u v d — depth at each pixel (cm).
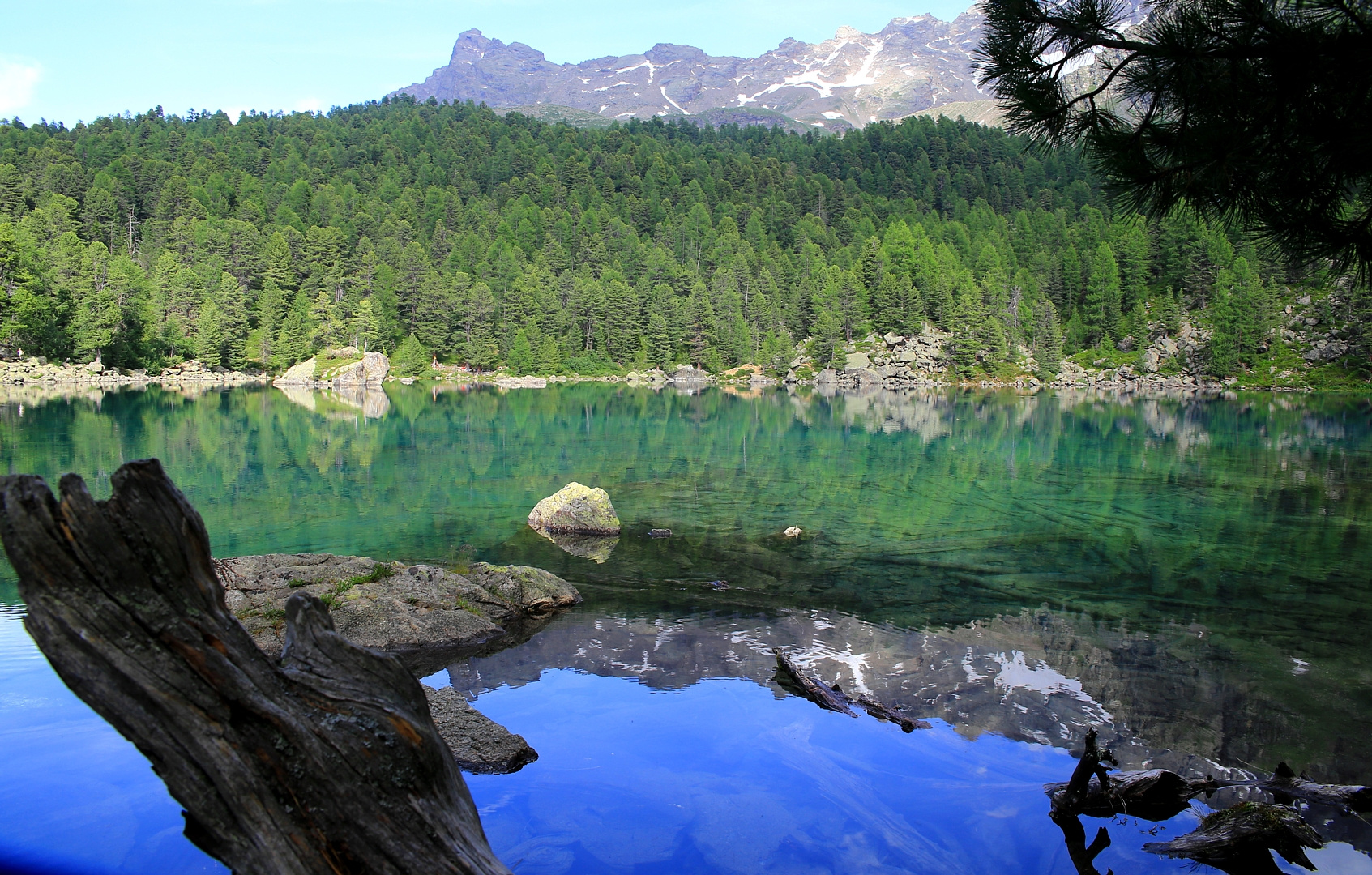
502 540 1931
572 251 17638
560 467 3241
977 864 641
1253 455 3838
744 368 14050
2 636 1110
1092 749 712
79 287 9938
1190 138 544
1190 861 645
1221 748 866
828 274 16162
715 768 797
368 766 393
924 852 654
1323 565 1745
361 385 10738
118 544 356
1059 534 2059
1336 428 5503
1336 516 2322
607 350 13988
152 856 596
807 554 1816
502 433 4616
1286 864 640
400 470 3088
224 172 18662
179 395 7456
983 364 13600
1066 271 16350
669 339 14075
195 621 372
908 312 14400
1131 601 1458
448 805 424
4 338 8731
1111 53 565
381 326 12850
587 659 1138
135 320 9988
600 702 972
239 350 11344
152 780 717
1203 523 2206
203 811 366
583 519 2012
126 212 15988
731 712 938
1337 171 525
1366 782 793
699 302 14088
